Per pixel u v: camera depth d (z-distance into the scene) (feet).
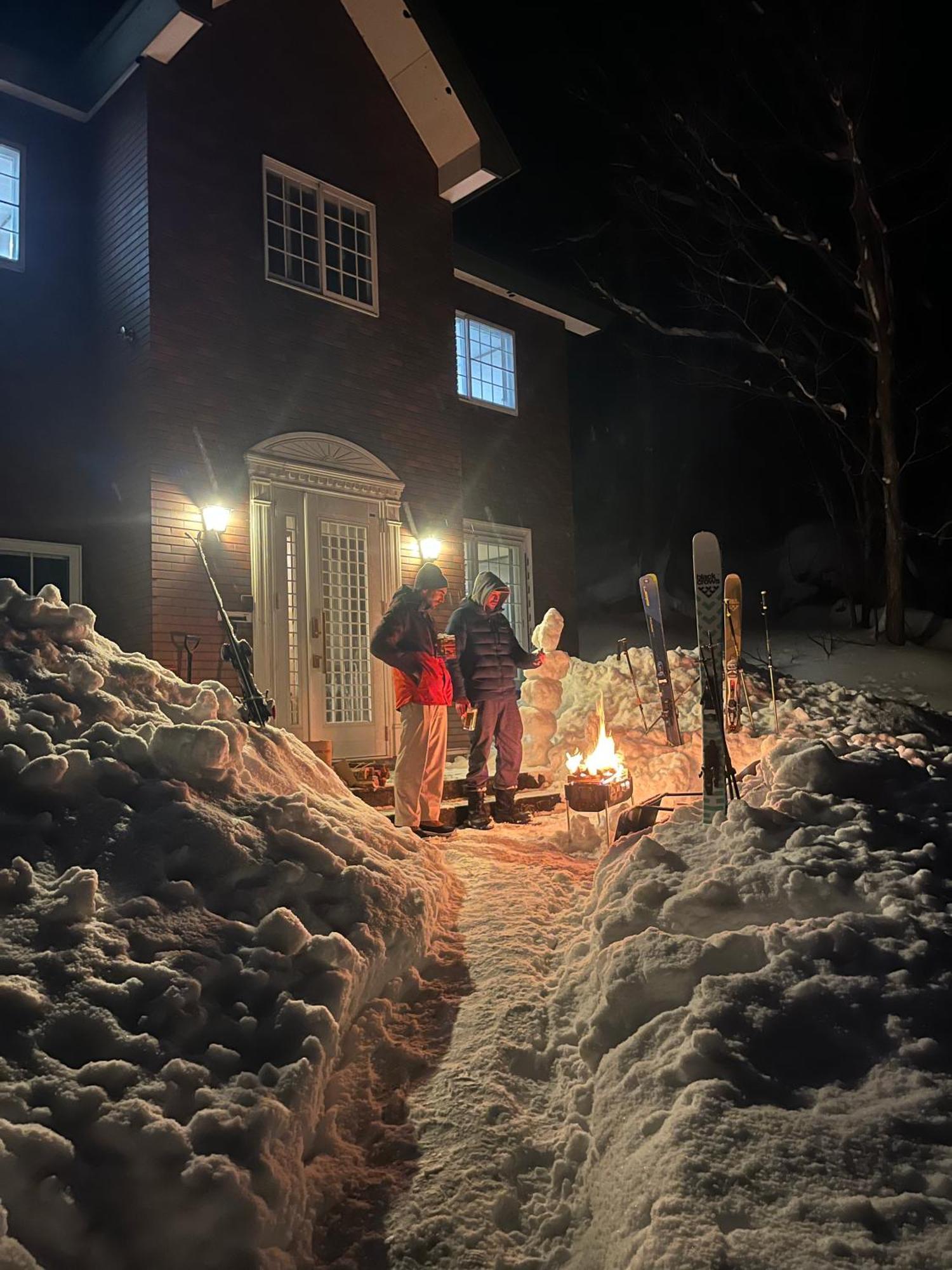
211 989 9.59
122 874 10.50
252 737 14.85
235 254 29.01
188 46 28.50
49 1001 8.66
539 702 28.50
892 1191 7.16
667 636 67.05
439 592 20.75
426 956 12.36
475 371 40.65
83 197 29.50
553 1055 10.36
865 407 71.31
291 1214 8.04
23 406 27.20
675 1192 7.32
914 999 8.86
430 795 20.11
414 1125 9.51
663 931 10.69
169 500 26.66
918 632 56.59
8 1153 7.17
